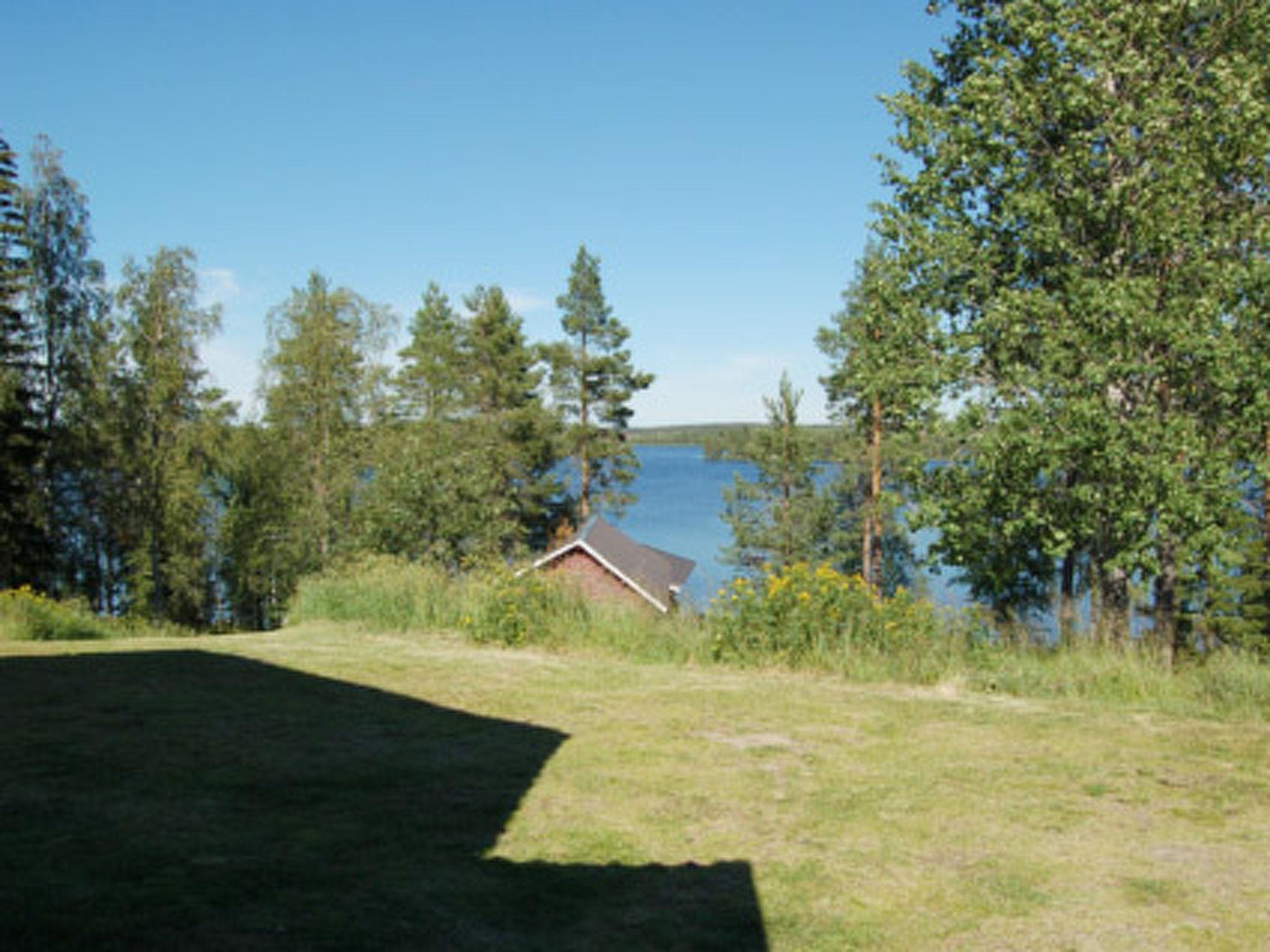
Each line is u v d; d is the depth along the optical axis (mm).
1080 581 15734
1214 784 5688
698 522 72875
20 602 15305
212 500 39125
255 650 10719
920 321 13047
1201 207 12070
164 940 3184
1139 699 8336
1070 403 11062
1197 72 12141
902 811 5133
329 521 33938
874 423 29844
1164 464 10727
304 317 36594
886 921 3689
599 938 3438
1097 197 12539
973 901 3912
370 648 11016
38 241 31594
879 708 7859
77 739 6145
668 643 10609
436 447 26672
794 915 3715
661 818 4934
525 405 44844
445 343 47469
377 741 6402
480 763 5910
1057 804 5281
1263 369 10859
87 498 34531
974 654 9562
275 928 3346
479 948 3297
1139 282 11156
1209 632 28531
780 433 32406
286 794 5090
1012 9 12703
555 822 4797
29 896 3492
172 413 33875
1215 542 11555
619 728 7012
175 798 4914
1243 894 4020
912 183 13609
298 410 36406
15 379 30609
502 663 9953
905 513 13797
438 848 4336
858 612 10188
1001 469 12258
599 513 47188
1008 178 12609
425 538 24406
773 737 6805
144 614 37469
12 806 4648
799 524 31859
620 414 47094
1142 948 3500
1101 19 12188
